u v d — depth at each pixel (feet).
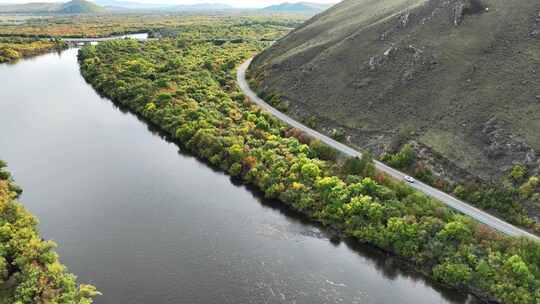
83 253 196.44
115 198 248.11
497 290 177.78
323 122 342.85
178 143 340.18
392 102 324.39
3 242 181.98
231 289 178.60
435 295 184.55
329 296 178.60
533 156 234.38
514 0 349.41
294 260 200.95
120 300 168.86
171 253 200.34
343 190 236.02
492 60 307.17
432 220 208.95
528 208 217.56
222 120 351.25
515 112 260.83
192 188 266.36
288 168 269.85
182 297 172.45
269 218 236.63
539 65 285.02
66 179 266.16
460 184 243.81
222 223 228.84
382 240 208.54
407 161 270.67
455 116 282.36
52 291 158.40
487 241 196.03
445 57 327.88
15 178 262.47
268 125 336.29
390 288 186.70
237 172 282.56
